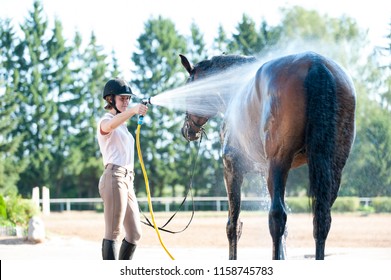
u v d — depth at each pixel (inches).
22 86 1910.7
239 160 251.3
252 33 1748.3
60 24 1971.0
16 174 1781.5
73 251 453.7
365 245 533.3
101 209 1451.8
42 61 1946.4
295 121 204.2
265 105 213.2
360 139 1333.7
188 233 671.8
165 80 1876.2
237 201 255.4
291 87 205.6
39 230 553.9
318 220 197.8
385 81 1405.0
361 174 1322.6
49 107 1884.8
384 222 831.1
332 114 202.1
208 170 1785.2
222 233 670.5
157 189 1852.9
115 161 243.3
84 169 1875.0
